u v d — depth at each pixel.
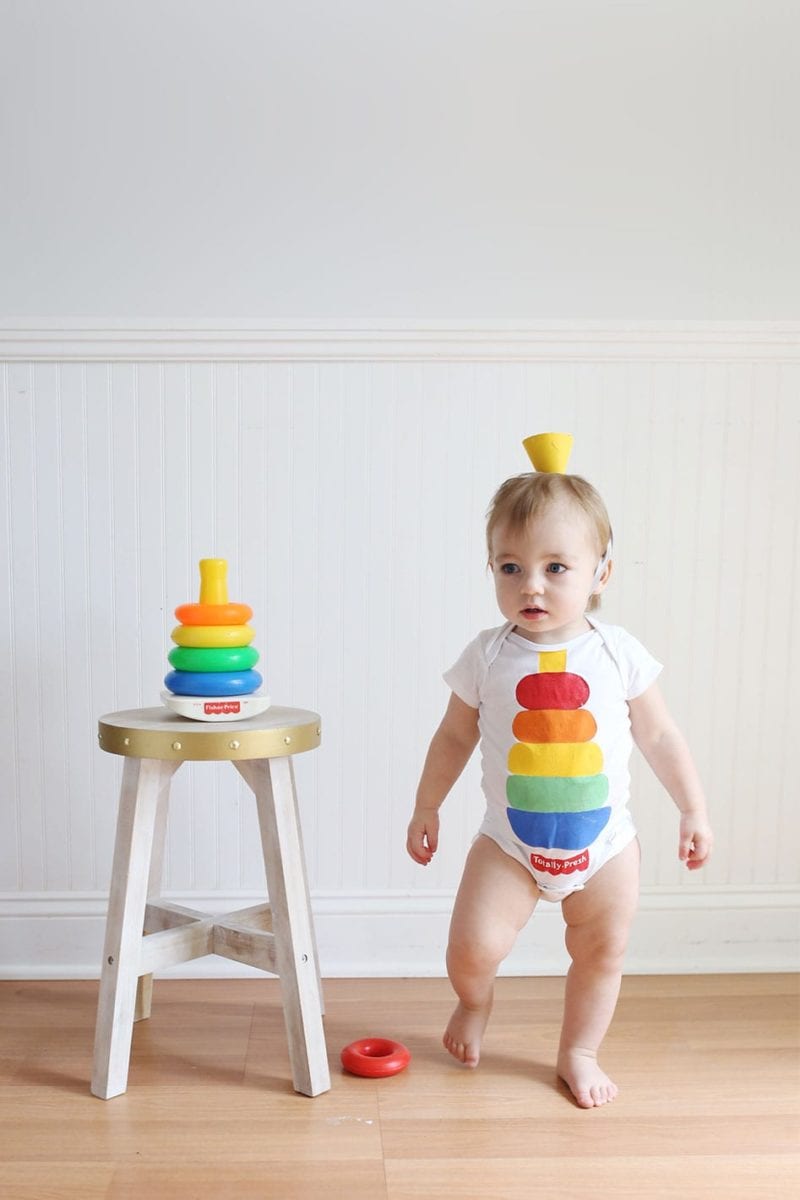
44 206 1.62
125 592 1.64
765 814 1.70
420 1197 1.02
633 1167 1.08
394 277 1.65
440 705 1.66
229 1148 1.12
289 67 1.63
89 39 1.61
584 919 1.28
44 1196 1.02
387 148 1.64
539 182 1.66
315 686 1.65
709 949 1.69
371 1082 1.27
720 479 1.67
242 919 1.39
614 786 1.27
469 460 1.64
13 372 1.60
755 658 1.69
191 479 1.63
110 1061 1.22
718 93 1.67
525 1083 1.28
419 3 1.63
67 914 1.65
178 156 1.62
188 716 1.29
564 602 1.25
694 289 1.68
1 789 1.64
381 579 1.65
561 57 1.65
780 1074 1.31
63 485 1.62
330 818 1.66
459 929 1.27
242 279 1.64
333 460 1.63
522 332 1.63
